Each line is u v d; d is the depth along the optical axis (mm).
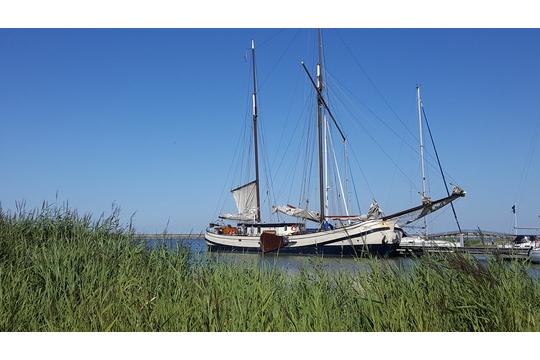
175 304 7660
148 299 8414
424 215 38688
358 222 40719
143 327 7203
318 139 49125
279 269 9898
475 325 7480
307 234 42688
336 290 8758
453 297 8062
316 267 9789
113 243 12109
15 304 8039
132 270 10289
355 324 7734
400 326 7133
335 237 41281
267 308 7457
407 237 41281
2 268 9781
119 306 7727
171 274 10078
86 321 7238
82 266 10242
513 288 7793
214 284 8453
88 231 13508
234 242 48156
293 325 6910
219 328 6902
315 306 7434
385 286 8367
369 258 9867
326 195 48969
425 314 7480
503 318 7367
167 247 11992
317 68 49562
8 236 13242
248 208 59906
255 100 60969
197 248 12242
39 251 11430
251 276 9078
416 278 8641
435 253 9461
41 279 9695
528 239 30703
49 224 14094
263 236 43375
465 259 8602
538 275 8492
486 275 8070
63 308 8125
